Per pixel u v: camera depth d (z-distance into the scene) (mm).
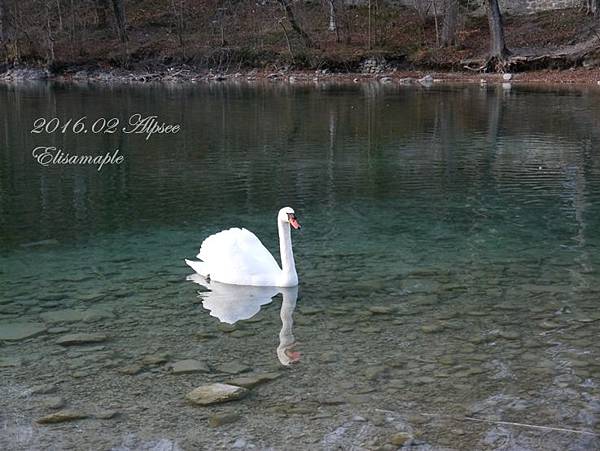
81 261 10570
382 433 5809
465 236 11766
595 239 11500
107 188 15891
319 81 44344
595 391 6469
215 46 51312
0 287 9391
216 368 6961
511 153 19422
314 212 13586
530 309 8492
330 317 8273
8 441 5711
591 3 47438
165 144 22094
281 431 5840
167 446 5641
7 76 50312
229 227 12570
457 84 40656
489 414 6086
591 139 21406
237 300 8867
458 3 49438
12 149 21516
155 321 8180
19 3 54969
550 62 43375
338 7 52219
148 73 49531
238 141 22391
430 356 7199
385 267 10164
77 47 53406
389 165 18125
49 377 6770
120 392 6484
